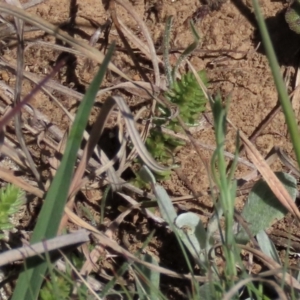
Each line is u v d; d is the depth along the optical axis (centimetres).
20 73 48
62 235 44
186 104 47
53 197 42
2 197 45
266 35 39
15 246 49
